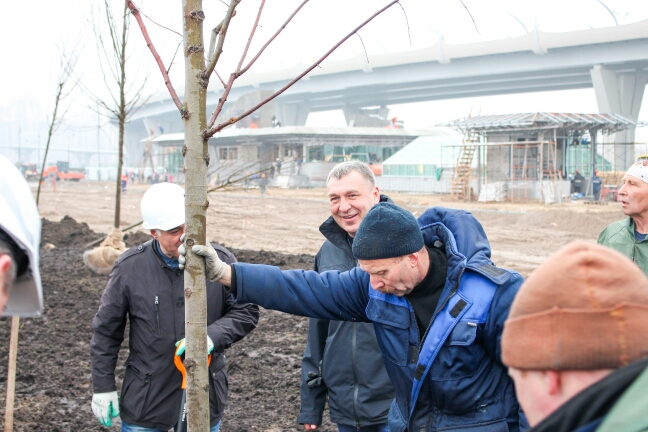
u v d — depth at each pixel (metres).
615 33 52.59
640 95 59.62
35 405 5.44
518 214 25.48
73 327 7.68
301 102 89.06
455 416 2.64
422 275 2.66
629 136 58.53
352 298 2.98
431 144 41.97
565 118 30.58
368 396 3.47
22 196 1.32
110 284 3.62
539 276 1.28
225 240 19.16
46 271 10.73
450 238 2.70
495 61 62.66
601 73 56.16
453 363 2.57
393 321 2.75
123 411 3.62
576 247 1.28
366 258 2.58
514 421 2.67
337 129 50.28
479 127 32.78
